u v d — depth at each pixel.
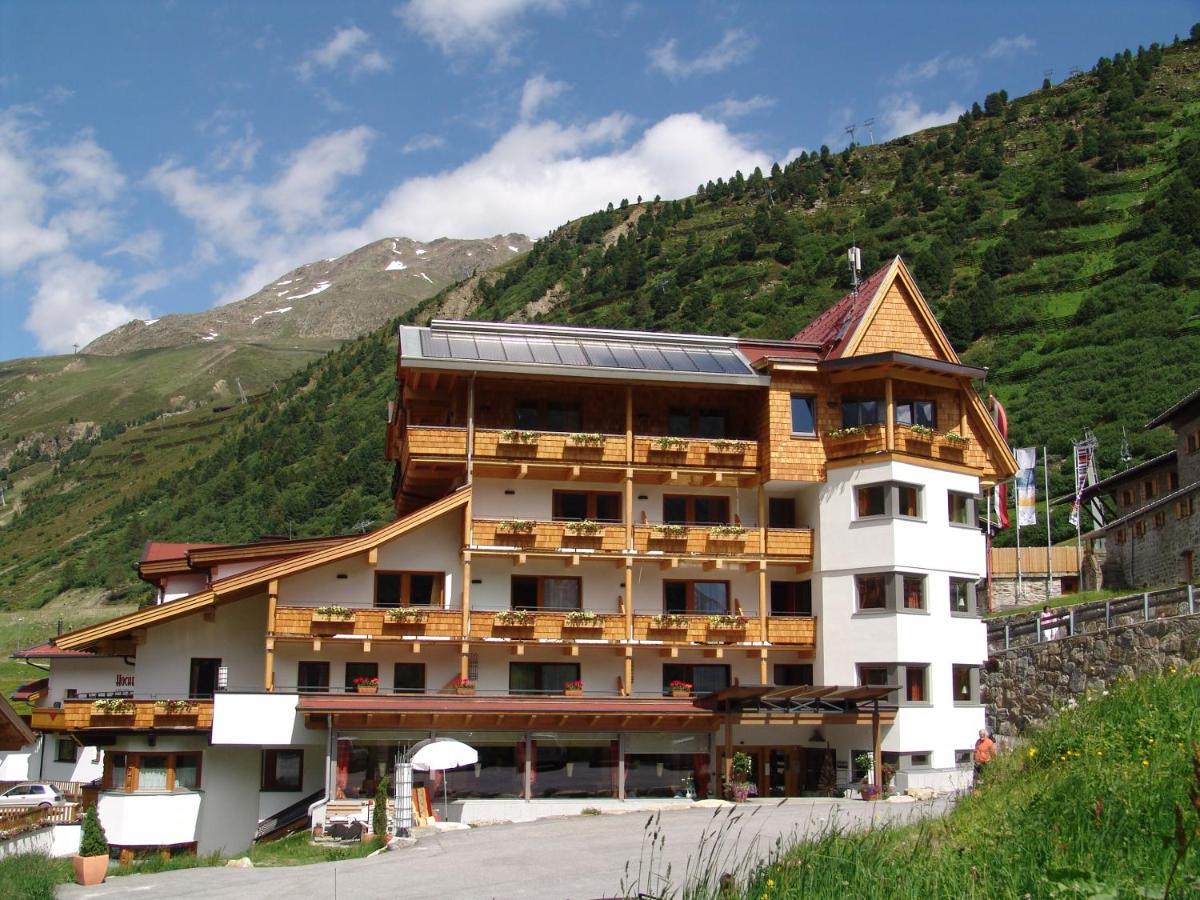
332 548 42.81
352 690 43.78
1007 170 194.62
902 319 47.59
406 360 44.03
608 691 45.91
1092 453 82.19
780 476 45.91
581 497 47.22
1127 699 23.73
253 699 40.56
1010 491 94.62
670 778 42.00
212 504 179.00
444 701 40.22
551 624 44.47
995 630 49.72
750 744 44.78
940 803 33.31
